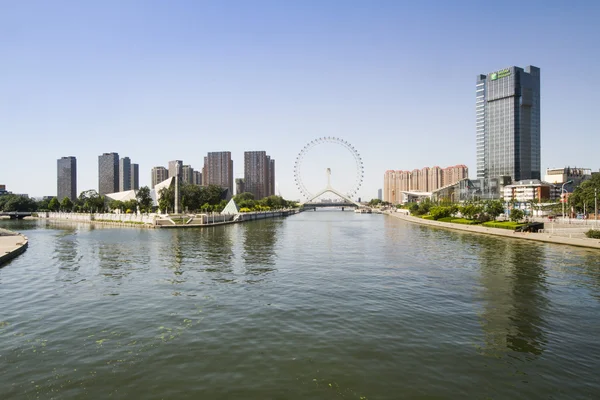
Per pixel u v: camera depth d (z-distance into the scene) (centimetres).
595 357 2577
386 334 2967
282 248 8300
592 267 5716
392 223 18662
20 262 6500
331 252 7588
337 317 3372
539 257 6688
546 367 2431
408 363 2473
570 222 12556
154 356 2583
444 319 3325
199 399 2061
